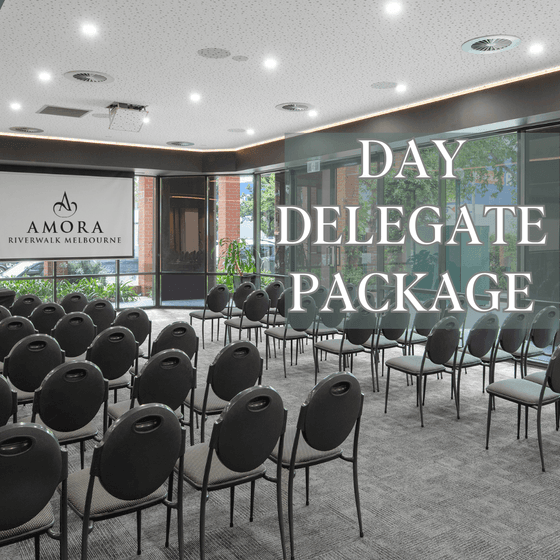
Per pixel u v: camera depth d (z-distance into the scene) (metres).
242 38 4.88
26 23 4.52
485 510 3.22
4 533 2.15
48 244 10.44
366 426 4.66
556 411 4.56
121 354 4.25
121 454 2.21
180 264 11.84
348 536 2.93
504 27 4.61
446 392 5.71
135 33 4.75
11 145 9.41
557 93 5.72
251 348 3.79
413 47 5.12
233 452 2.55
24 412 4.89
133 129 7.75
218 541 2.88
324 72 5.92
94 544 2.83
